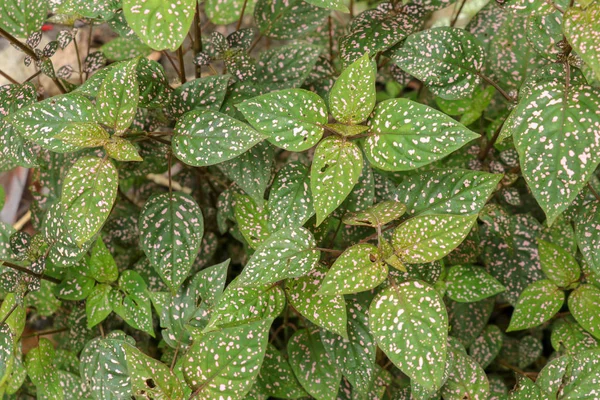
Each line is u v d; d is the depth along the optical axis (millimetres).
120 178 667
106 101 560
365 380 590
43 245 620
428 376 529
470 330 649
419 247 548
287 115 556
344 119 558
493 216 628
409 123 544
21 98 603
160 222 601
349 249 548
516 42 643
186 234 600
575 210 614
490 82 614
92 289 626
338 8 548
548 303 613
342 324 564
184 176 708
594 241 588
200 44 640
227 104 610
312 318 567
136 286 621
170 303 606
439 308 537
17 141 601
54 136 560
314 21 649
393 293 543
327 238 652
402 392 611
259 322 550
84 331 654
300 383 618
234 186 649
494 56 649
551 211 534
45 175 669
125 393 577
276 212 588
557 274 612
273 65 625
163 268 597
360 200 596
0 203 700
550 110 536
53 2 598
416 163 541
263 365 623
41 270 609
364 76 548
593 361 585
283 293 575
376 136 551
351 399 625
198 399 546
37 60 618
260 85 623
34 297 662
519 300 616
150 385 551
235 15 690
